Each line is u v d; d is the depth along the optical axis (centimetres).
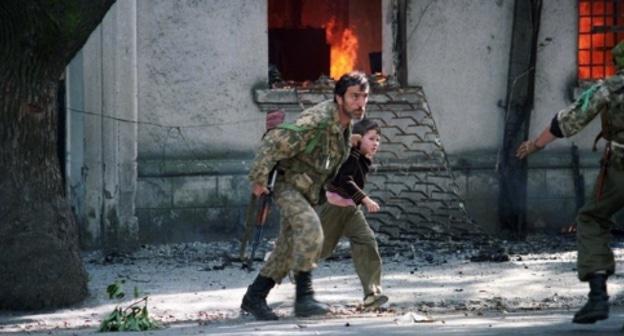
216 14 2019
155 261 1845
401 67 2091
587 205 1023
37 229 1416
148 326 1212
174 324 1293
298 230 1183
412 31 2102
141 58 1986
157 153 2000
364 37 2666
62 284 1422
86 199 1939
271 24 2759
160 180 1995
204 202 2016
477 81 2123
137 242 1955
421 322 1187
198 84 2014
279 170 1195
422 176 2075
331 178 1217
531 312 1361
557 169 2144
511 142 2116
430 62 2108
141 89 1989
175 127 2005
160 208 1998
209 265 1795
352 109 1170
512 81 2111
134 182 1961
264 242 1992
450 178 2081
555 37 2144
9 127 1416
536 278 1634
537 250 1966
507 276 1655
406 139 2083
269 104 2033
